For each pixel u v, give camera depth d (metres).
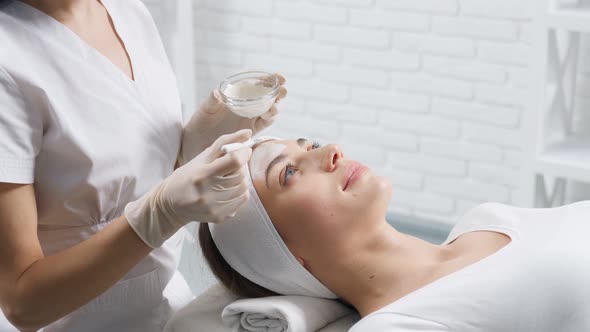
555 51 2.68
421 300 1.50
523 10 3.04
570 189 3.06
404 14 3.25
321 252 1.66
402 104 3.37
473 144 3.28
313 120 3.57
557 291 1.52
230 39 3.61
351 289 1.67
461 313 1.49
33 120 1.44
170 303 1.83
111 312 1.68
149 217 1.40
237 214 1.68
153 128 1.65
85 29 1.60
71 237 1.58
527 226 1.72
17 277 1.38
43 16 1.53
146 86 1.66
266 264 1.68
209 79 3.72
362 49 3.38
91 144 1.51
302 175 1.69
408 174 3.44
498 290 1.51
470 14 3.13
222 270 1.76
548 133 2.78
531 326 1.51
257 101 1.57
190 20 3.54
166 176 1.70
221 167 1.36
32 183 1.44
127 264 1.41
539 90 2.62
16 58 1.44
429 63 3.27
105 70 1.58
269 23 3.52
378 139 3.46
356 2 3.33
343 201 1.66
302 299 1.67
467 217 1.82
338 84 3.47
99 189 1.54
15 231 1.39
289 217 1.66
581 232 1.64
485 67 3.17
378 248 1.66
